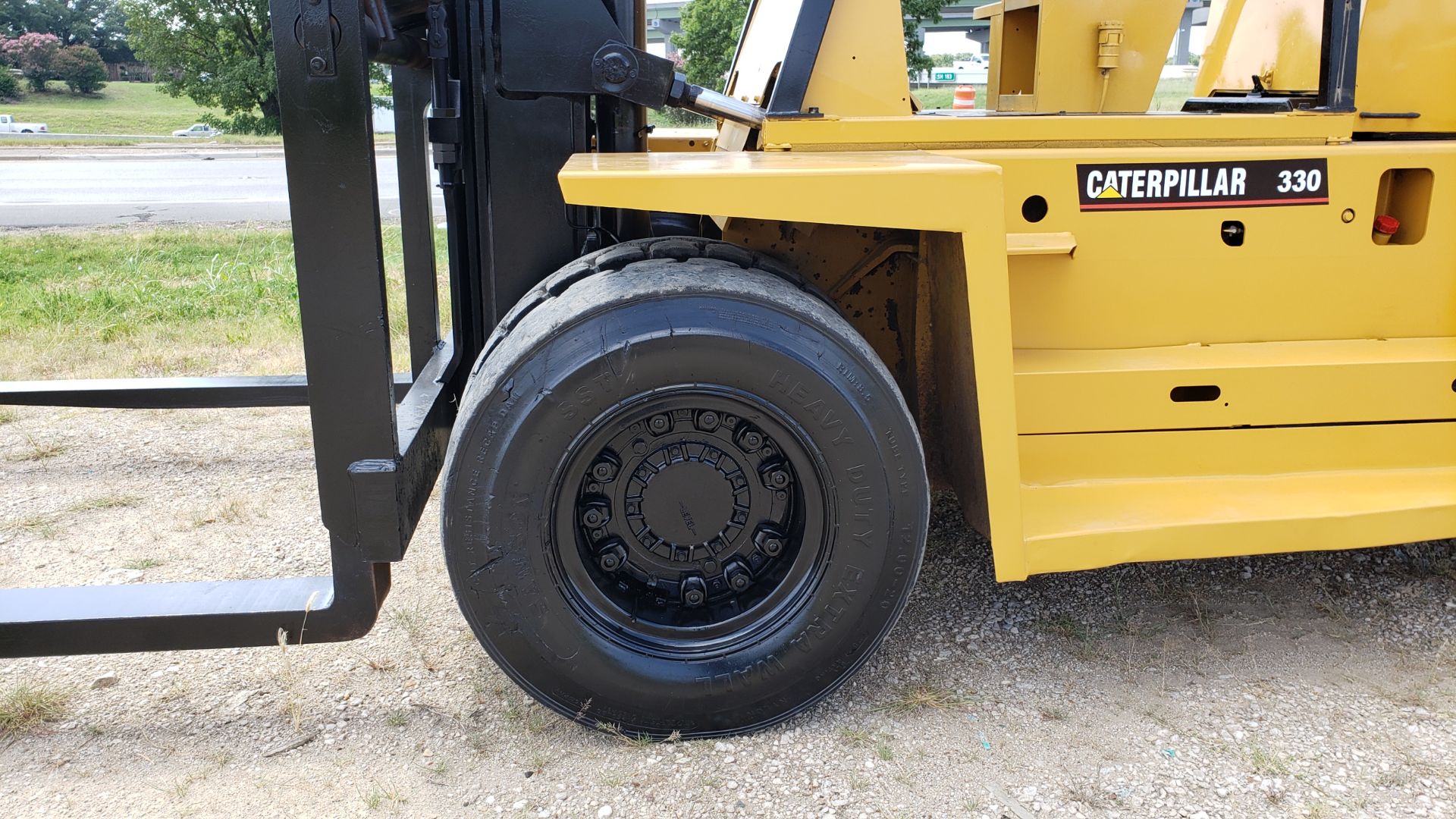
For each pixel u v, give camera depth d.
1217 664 2.77
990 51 3.69
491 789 2.28
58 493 4.04
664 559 2.42
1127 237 2.68
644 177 2.10
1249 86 3.46
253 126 32.56
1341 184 2.71
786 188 2.16
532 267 2.84
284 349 6.12
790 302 2.24
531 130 2.74
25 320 6.88
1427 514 2.64
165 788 2.29
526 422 2.17
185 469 4.33
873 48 2.72
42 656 2.43
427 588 3.22
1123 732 2.48
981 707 2.58
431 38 3.12
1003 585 3.18
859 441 2.26
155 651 2.64
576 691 2.37
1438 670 2.73
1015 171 2.61
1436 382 2.75
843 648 2.41
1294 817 2.18
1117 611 3.04
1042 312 2.72
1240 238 2.72
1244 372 2.67
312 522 3.77
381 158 18.27
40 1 62.28
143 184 17.50
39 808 2.23
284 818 2.20
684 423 2.33
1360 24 2.89
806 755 2.39
